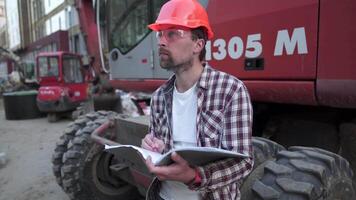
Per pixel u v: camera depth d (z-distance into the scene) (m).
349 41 2.17
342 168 2.17
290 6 2.45
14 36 38.44
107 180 4.07
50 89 11.27
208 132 1.55
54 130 10.27
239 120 1.51
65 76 11.49
